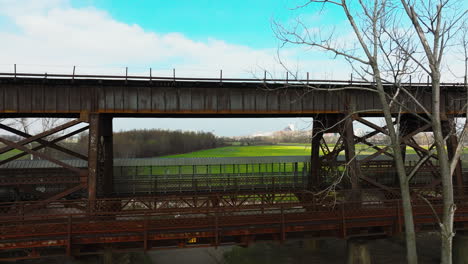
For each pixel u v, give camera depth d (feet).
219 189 76.33
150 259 64.03
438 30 27.53
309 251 65.57
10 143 41.45
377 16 30.12
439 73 27.99
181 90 50.44
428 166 57.77
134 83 48.06
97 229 39.06
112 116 57.36
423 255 62.13
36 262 52.65
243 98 52.34
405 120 63.21
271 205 43.62
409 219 31.12
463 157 88.33
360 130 63.10
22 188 50.80
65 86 46.21
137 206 63.16
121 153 212.84
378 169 76.48
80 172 44.52
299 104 53.36
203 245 41.39
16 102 44.62
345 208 49.78
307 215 44.60
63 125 44.96
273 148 295.07
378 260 59.82
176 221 41.19
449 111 55.26
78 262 53.67
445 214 28.25
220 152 252.01
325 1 30.73
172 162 89.35
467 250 50.78
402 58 30.07
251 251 66.59
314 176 61.93
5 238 36.70
